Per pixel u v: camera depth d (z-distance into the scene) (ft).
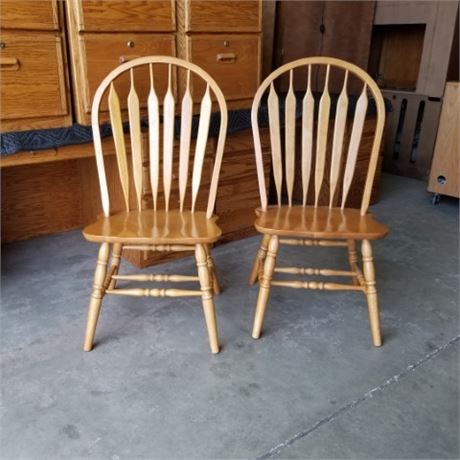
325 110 5.41
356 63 11.18
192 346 5.07
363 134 9.04
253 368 4.74
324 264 7.15
